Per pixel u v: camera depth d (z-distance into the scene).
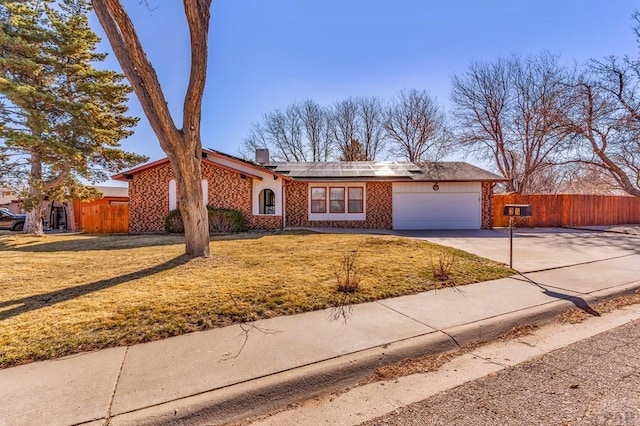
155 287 4.82
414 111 29.55
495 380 2.67
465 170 17.52
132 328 3.45
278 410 2.38
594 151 18.03
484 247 9.38
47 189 13.72
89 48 14.30
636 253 8.38
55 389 2.40
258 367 2.72
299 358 2.88
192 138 6.60
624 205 18.36
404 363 3.03
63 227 22.56
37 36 12.69
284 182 16.11
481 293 4.87
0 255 7.95
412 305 4.32
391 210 16.61
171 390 2.39
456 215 16.45
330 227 16.66
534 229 15.90
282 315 3.94
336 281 5.24
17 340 3.13
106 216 16.23
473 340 3.50
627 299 4.91
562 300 4.56
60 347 3.03
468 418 2.17
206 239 7.23
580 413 2.20
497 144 24.44
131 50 5.57
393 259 6.93
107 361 2.82
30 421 2.05
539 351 3.22
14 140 11.47
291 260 6.85
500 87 23.62
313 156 32.16
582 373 2.75
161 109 6.07
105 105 14.86
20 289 4.79
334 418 2.24
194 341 3.23
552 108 18.73
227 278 5.34
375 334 3.40
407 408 2.31
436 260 6.84
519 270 6.29
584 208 17.44
